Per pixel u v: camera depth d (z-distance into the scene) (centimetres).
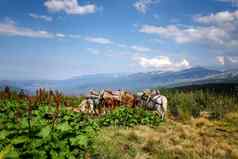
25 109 1780
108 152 1184
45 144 895
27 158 819
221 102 3684
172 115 3225
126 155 1237
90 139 1245
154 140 1568
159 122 2388
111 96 2700
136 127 2022
